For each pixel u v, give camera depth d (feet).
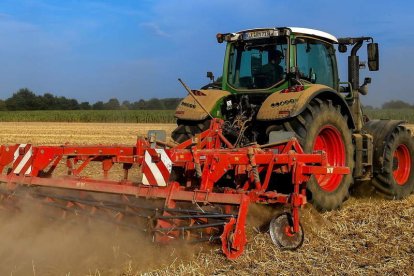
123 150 20.08
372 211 21.27
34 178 18.52
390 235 17.39
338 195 21.42
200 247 15.15
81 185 17.38
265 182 16.94
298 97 20.08
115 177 30.91
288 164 16.89
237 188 17.39
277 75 22.50
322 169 16.80
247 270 13.92
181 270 13.74
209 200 14.88
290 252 15.44
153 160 15.97
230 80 23.79
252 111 21.98
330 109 21.40
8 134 80.53
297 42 22.58
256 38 22.45
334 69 24.81
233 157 16.17
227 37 23.68
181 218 14.96
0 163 19.95
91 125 130.82
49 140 67.36
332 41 24.77
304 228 17.52
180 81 21.09
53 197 17.98
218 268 14.03
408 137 26.37
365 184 26.11
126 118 167.12
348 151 22.26
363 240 16.83
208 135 20.18
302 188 17.75
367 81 25.68
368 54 25.31
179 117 22.91
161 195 15.69
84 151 19.85
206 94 23.24
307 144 20.25
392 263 14.57
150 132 22.02
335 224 18.75
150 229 15.20
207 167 15.67
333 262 14.70
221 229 14.62
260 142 21.72
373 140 25.03
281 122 20.63
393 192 25.35
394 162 26.23
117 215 16.61
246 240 15.30
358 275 13.66
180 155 15.78
